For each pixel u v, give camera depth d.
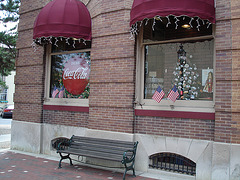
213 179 5.35
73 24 7.20
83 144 6.82
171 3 5.28
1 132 13.94
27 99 8.99
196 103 5.98
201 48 6.18
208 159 5.57
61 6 7.32
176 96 6.03
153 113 6.34
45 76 8.79
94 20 7.61
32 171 6.37
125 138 6.59
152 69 6.78
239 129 5.24
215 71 5.72
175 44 6.54
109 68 7.11
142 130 6.53
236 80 5.34
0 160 7.50
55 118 8.28
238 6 5.46
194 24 6.34
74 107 7.78
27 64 9.16
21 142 8.95
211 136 5.62
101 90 7.20
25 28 9.41
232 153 5.23
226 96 5.41
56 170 6.49
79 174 6.15
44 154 8.35
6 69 17.67
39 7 9.10
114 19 7.15
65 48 8.59
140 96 6.76
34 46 9.01
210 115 5.63
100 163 7.01
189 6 5.23
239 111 5.25
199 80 6.12
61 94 8.45
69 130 7.85
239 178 5.12
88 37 7.46
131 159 5.91
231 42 5.46
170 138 6.09
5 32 15.95
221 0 5.65
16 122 9.20
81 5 7.64
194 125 5.83
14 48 16.14
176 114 6.04
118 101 6.85
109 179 5.77
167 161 6.32
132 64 6.73
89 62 7.93
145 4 5.54
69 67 8.39
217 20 5.66
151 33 6.81
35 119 8.66
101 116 7.11
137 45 6.82
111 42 7.15
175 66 6.49
